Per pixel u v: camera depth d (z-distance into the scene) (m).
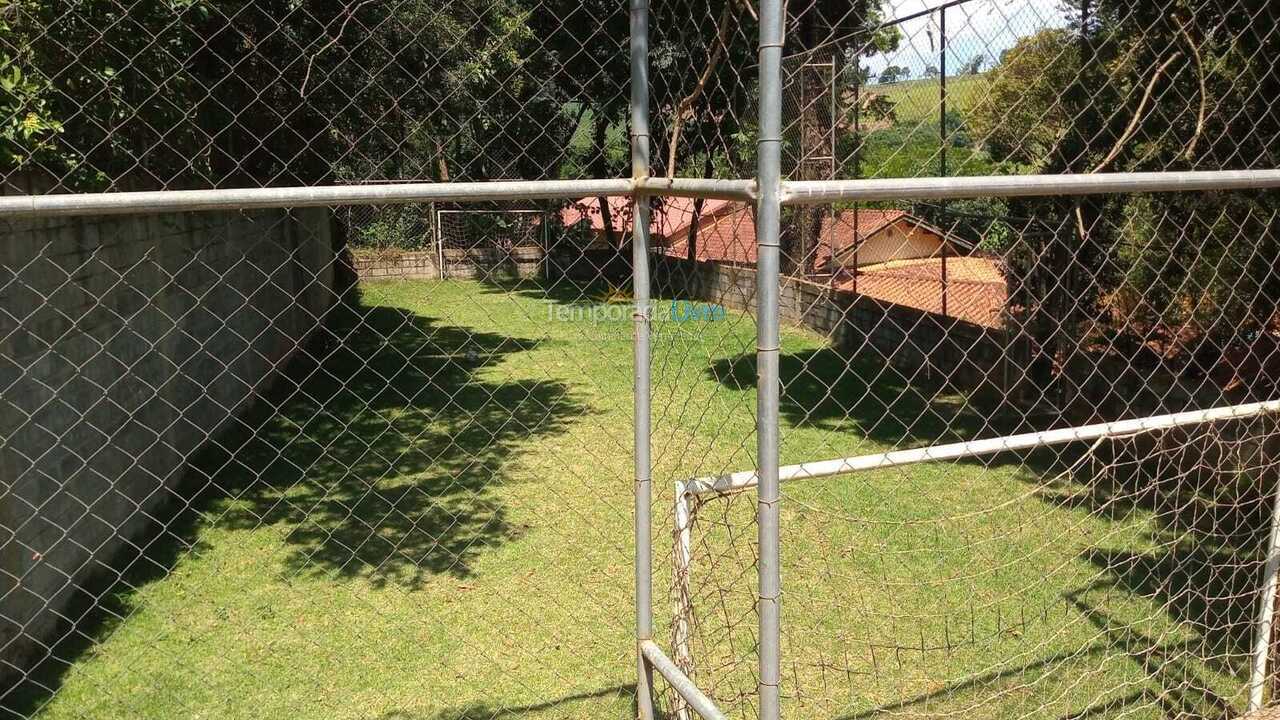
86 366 4.02
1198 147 4.75
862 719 2.88
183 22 4.10
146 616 3.72
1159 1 4.54
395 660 3.35
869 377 8.48
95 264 4.19
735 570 3.97
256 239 7.66
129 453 4.55
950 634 3.45
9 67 3.25
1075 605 3.69
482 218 16.31
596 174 11.43
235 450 6.15
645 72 2.16
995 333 7.41
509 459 6.06
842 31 5.56
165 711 3.02
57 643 3.16
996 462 5.77
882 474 5.52
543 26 9.62
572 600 3.84
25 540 3.36
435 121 7.99
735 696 2.90
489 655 3.38
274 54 6.34
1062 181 1.88
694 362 8.84
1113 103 4.84
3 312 3.27
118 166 4.40
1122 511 4.79
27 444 3.42
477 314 12.97
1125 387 5.86
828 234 10.16
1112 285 5.92
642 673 2.42
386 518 4.91
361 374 9.05
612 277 16.11
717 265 9.97
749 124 4.46
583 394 8.05
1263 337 4.95
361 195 1.91
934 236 9.16
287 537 4.64
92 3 3.61
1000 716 2.90
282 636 3.55
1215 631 3.43
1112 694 3.03
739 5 2.60
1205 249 4.96
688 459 5.90
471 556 4.37
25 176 3.46
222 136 6.11
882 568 4.06
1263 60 4.31
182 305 5.55
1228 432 4.92
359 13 6.50
